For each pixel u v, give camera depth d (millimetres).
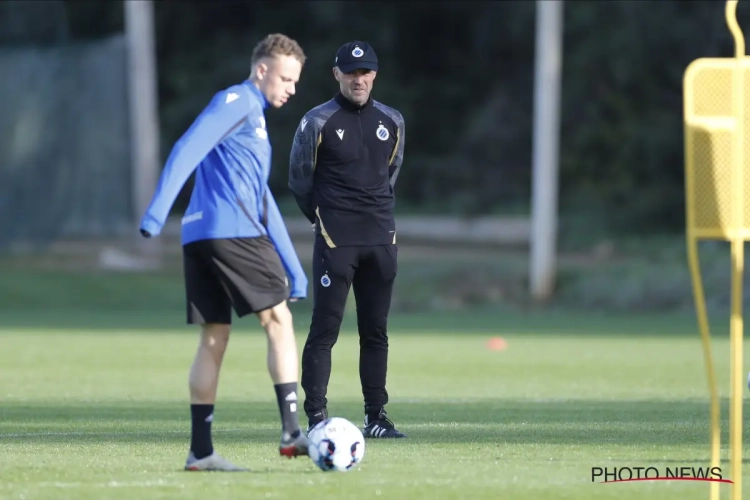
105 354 62781
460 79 177875
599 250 131625
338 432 23719
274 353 23625
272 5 174750
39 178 125812
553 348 67625
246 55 171750
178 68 175125
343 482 22469
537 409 37938
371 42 173750
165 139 170625
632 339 74250
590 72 155500
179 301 108938
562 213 149125
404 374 52531
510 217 155500
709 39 150625
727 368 55312
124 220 125062
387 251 29766
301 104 169750
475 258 124312
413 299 107438
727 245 119062
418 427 32344
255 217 23172
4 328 83562
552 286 106688
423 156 176000
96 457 25969
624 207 145125
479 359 60594
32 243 125062
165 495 21078
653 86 155500
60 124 126250
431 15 175625
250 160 23109
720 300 101875
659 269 109625
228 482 22422
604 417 35188
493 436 30031
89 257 122875
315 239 29969
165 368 55000
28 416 35844
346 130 29391
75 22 168375
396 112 30172
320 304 29688
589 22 155125
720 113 19062
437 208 164500
